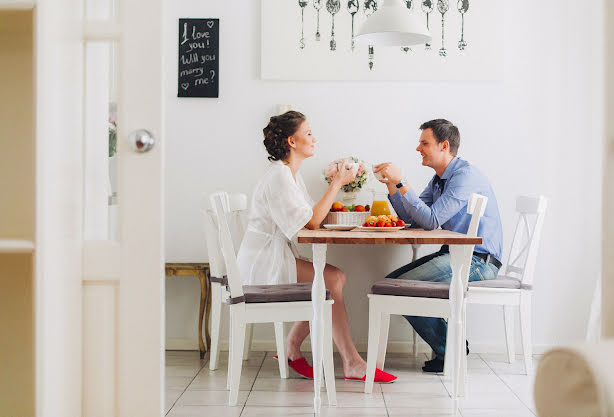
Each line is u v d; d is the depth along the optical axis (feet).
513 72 13.03
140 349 5.09
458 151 13.10
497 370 11.72
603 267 4.58
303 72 13.02
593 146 12.96
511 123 13.04
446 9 12.95
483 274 11.62
